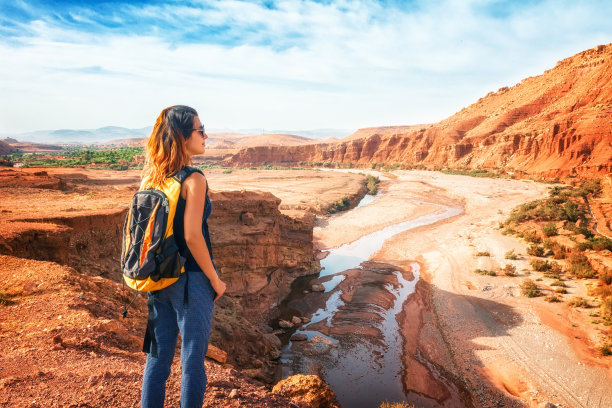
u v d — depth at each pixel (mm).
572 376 22984
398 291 37625
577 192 82688
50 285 8023
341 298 35781
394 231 64812
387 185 128250
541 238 52406
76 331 5891
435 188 114000
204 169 188875
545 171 121438
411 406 20828
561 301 33375
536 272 41094
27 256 14406
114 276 19078
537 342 26859
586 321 29422
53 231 15492
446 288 37844
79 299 7574
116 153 192625
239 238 32438
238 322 23422
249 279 33062
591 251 43562
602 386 21953
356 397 21531
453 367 24578
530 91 198750
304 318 31438
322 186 112188
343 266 45750
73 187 51031
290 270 39688
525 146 141250
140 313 9500
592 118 123750
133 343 6281
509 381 22922
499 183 115875
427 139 195500
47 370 4281
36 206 25875
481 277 40375
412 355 25953
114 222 21562
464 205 87875
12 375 4051
